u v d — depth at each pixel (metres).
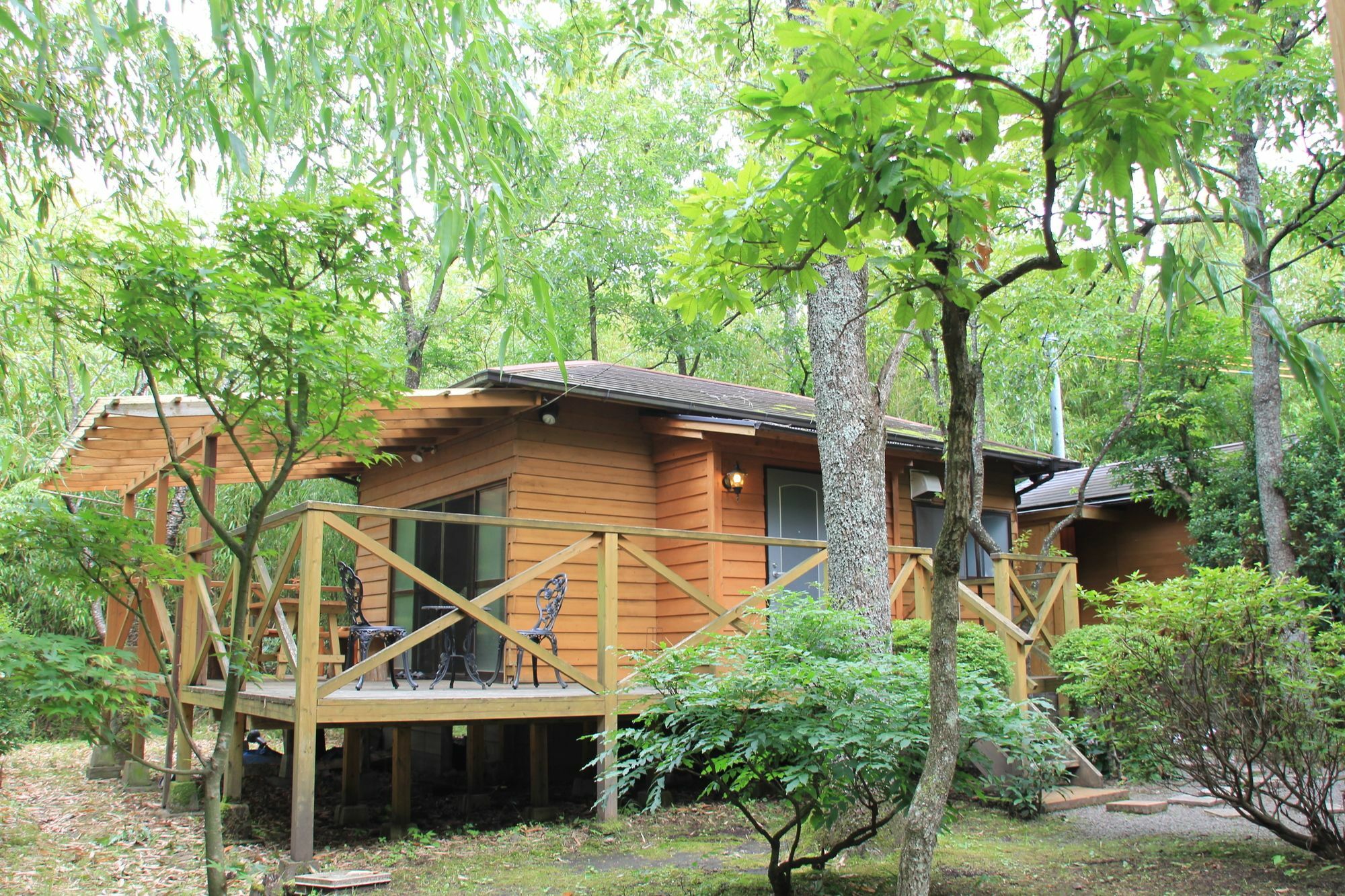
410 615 9.66
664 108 18.08
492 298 4.07
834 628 4.61
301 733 5.25
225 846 5.82
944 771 3.24
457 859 5.41
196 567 3.76
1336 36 1.66
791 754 4.23
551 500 8.33
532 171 5.45
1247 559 10.09
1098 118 2.70
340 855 5.50
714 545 8.34
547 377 8.24
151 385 3.52
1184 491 11.55
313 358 3.42
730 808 6.73
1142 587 5.14
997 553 8.12
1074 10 2.61
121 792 7.89
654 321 17.81
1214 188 2.82
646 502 9.02
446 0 4.30
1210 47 2.36
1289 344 2.56
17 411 5.52
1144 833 5.81
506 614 7.97
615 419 8.92
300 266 3.71
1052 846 5.50
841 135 2.80
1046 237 2.96
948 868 4.93
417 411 7.80
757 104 2.91
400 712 5.62
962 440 3.28
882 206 2.96
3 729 5.90
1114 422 12.09
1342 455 8.88
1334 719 4.81
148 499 14.37
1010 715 4.34
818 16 2.62
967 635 7.19
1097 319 9.95
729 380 19.81
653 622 8.79
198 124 4.68
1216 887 4.48
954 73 2.66
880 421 6.17
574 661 8.27
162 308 3.34
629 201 17.27
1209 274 2.80
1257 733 4.96
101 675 3.26
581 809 6.91
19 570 11.65
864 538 5.94
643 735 4.45
